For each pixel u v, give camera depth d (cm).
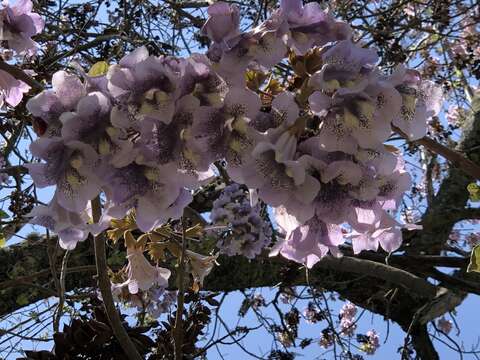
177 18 221
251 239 131
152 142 46
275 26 48
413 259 204
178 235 105
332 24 50
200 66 46
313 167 47
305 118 46
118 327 91
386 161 47
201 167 47
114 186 47
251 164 47
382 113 46
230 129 46
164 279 90
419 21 207
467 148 227
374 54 46
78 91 47
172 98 44
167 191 48
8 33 82
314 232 51
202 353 147
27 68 148
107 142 45
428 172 240
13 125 165
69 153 45
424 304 221
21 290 167
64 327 104
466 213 217
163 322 114
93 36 201
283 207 51
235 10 48
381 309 226
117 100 45
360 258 200
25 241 173
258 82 51
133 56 46
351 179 46
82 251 169
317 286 197
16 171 155
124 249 164
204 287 182
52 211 49
